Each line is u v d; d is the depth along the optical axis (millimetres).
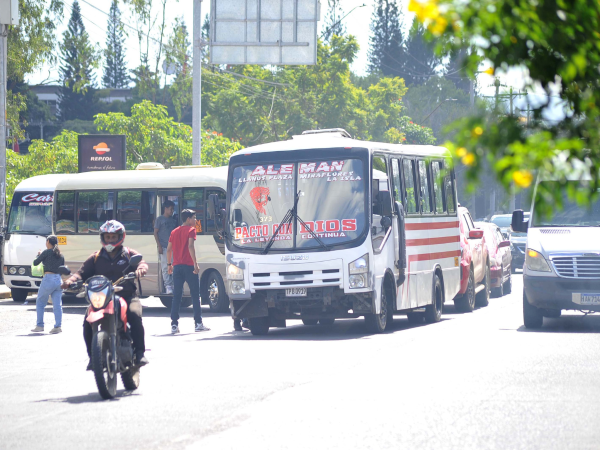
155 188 57156
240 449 17094
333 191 38906
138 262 24172
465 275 51594
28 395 24516
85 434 18859
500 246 64188
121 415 21047
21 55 111250
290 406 21734
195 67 74625
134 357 24984
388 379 25844
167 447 17391
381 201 37719
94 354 23062
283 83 135625
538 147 8508
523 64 9344
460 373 26875
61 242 60219
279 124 135625
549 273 38938
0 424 20188
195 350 34281
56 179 66000
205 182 55781
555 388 24078
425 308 45844
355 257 37906
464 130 8922
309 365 29188
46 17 113250
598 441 17594
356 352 32500
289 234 38906
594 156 9195
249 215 39781
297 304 38625
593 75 9523
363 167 38844
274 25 71062
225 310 54375
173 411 21375
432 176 47500
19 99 114688
